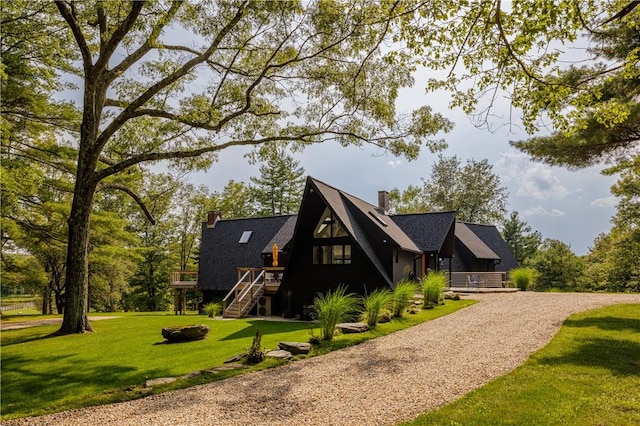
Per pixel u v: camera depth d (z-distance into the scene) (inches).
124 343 522.3
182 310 1203.9
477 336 468.1
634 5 272.5
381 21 291.9
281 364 372.8
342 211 846.5
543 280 1349.7
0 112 649.0
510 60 295.4
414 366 351.9
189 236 1844.2
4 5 606.2
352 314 716.0
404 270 943.0
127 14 607.2
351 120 599.2
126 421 245.8
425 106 569.6
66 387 328.2
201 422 239.9
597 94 307.0
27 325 780.0
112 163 740.7
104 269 1148.5
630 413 233.0
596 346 400.2
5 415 264.5
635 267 1275.8
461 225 1482.5
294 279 877.2
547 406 245.4
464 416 232.7
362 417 241.1
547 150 545.6
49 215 784.9
